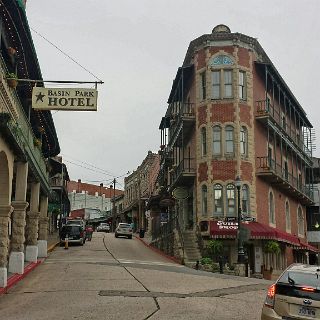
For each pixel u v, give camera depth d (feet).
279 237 103.60
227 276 70.59
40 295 47.34
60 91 45.62
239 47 111.45
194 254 98.07
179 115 116.57
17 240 62.34
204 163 107.24
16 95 50.62
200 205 106.01
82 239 133.80
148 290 50.34
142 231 185.37
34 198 80.69
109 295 46.39
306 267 30.94
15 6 46.34
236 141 107.04
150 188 217.36
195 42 113.80
